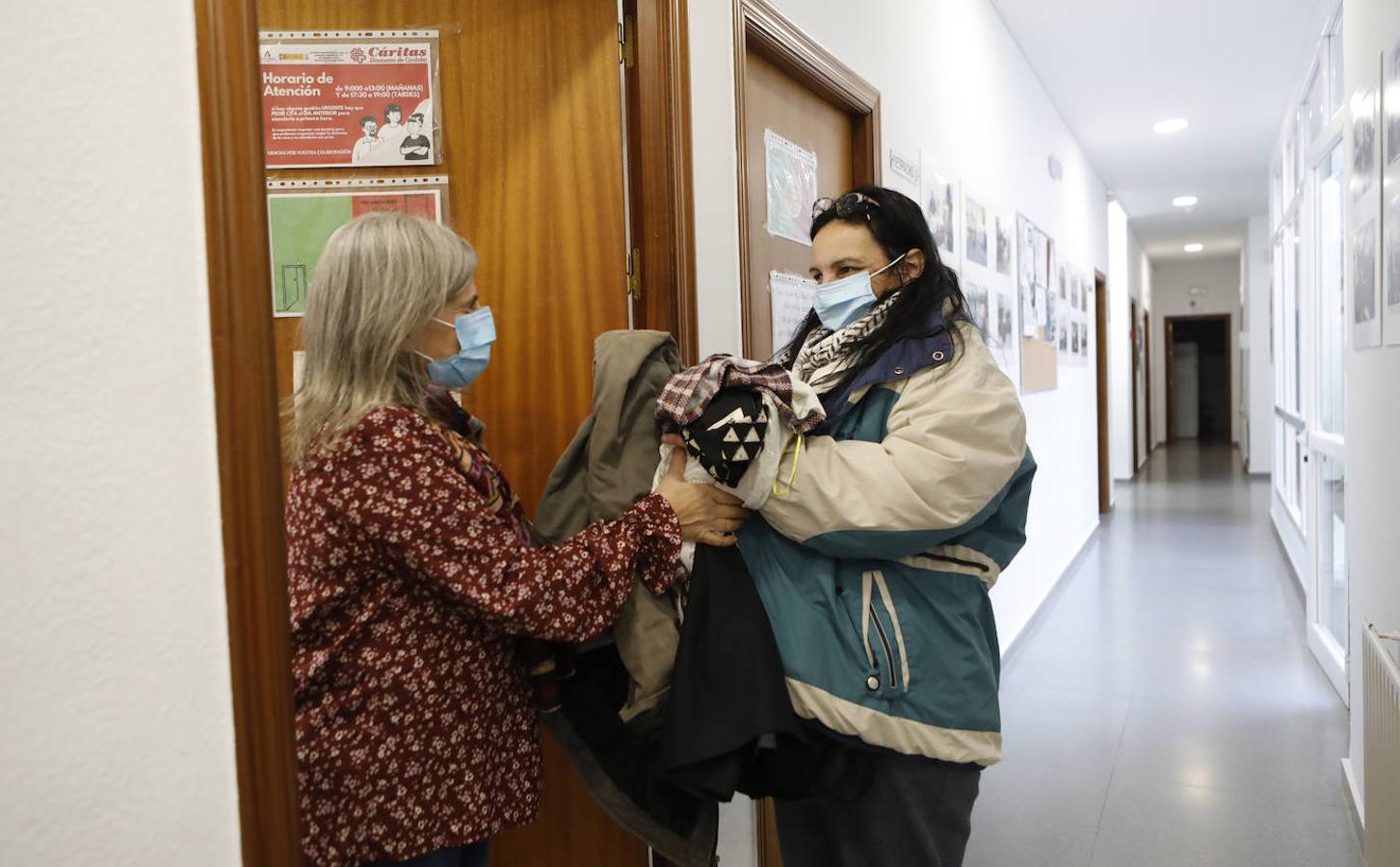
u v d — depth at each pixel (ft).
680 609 4.18
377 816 3.52
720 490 4.00
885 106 9.33
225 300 2.15
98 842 1.88
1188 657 13.37
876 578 4.00
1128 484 35.50
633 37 5.88
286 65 5.81
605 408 4.25
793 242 7.76
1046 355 17.35
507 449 5.98
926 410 3.88
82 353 1.86
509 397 5.97
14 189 1.75
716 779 3.74
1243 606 16.16
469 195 5.92
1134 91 18.49
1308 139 15.69
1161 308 52.90
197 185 2.11
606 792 4.36
